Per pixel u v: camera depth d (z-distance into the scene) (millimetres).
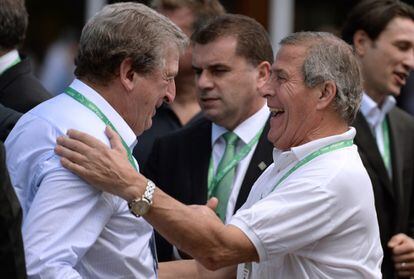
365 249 12555
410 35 18672
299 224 12297
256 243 12297
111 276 12094
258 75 15828
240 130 15828
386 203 17828
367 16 18797
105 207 11805
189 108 19609
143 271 12391
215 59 15672
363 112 18609
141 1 21109
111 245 12008
